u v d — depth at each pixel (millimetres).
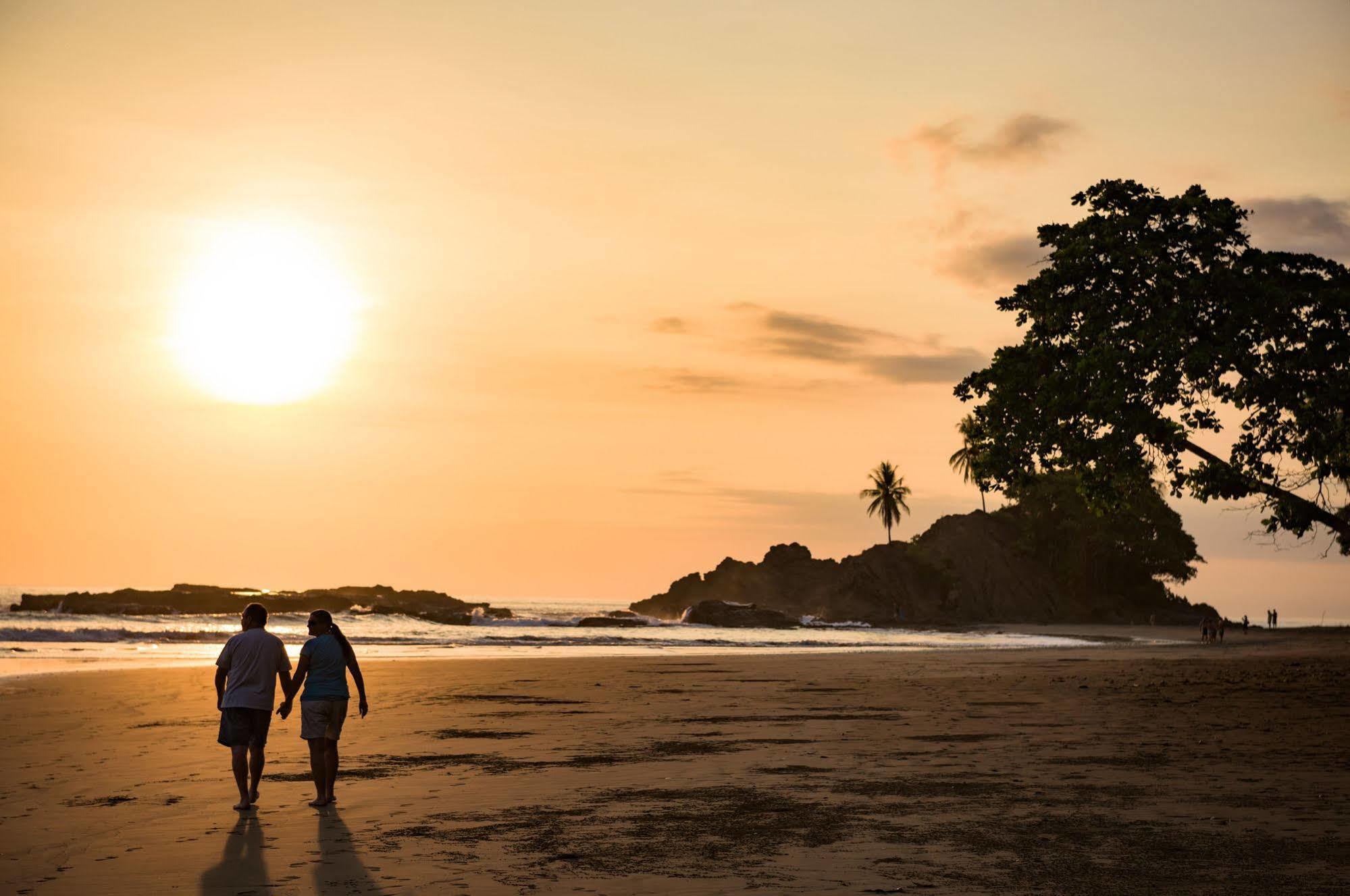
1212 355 23297
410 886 7074
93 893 6961
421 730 16781
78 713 19484
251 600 102250
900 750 13992
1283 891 6801
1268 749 13812
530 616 146000
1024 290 26656
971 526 144250
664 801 10258
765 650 57156
